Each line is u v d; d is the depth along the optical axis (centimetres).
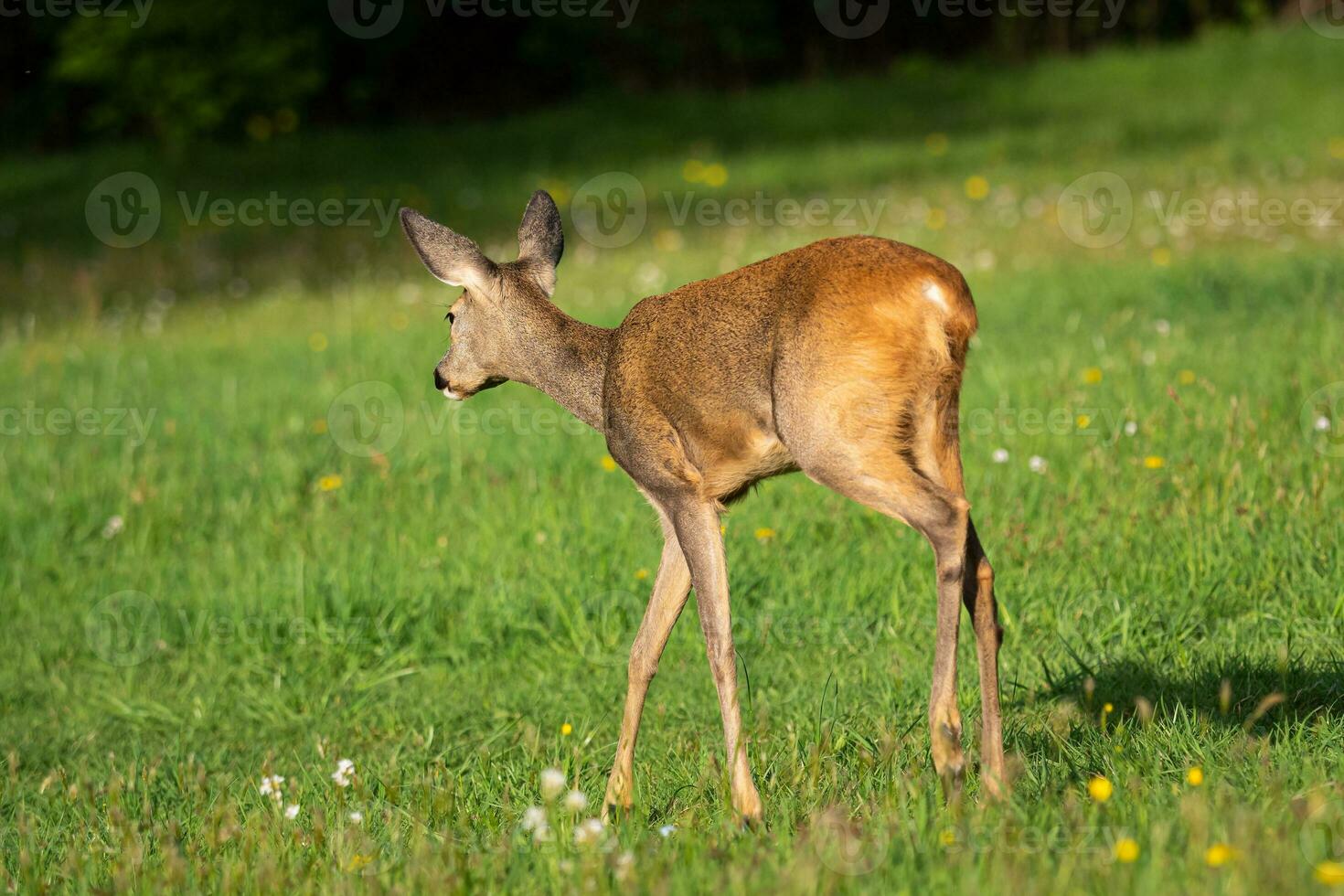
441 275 833
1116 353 1392
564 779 745
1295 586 941
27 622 1219
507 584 1115
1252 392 1244
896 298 670
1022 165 2739
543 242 872
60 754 995
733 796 688
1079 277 1773
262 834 717
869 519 1130
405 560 1194
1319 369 1280
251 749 977
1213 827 560
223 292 2317
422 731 968
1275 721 743
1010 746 762
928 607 1017
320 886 634
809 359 675
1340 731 700
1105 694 827
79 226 2927
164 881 655
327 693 1033
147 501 1377
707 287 745
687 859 596
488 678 1047
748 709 920
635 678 764
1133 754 707
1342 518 988
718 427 724
